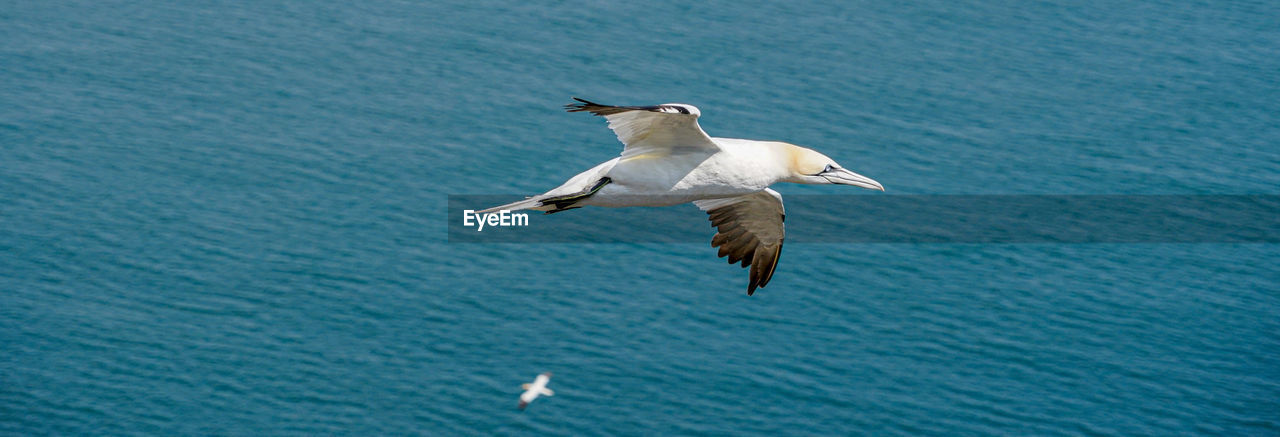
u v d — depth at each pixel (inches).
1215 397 1761.8
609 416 1674.5
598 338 1830.7
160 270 1969.7
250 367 1766.7
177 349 1795.0
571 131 2443.4
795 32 2928.2
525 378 1745.8
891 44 2908.5
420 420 1672.0
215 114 2466.8
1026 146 2491.4
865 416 1692.9
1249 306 1985.7
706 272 1984.5
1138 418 1717.5
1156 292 2012.8
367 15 2933.1
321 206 2166.6
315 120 2458.2
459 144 2375.7
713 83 2652.6
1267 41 3063.5
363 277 1964.8
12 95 2475.4
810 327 1872.5
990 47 2945.4
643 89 2615.7
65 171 2224.4
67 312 1862.7
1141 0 3292.3
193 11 2933.1
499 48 2775.6
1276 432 1690.5
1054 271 2055.9
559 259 2011.6
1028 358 1833.2
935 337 1860.2
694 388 1727.4
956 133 2518.5
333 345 1814.7
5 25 2783.0
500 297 1920.5
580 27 2886.3
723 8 3029.0
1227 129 2618.1
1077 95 2728.8
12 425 1642.5
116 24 2844.5
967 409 1721.2
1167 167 2444.6
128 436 1637.6
